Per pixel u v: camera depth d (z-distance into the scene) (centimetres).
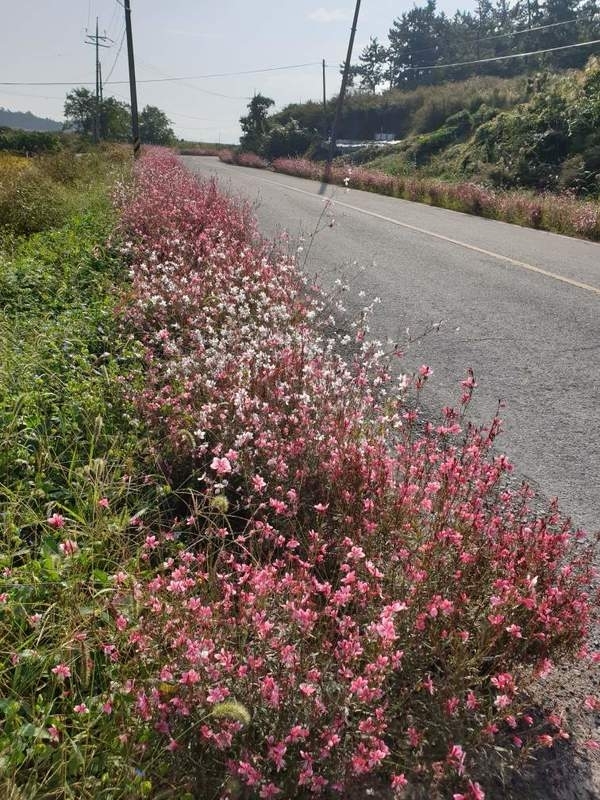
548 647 257
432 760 230
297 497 333
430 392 564
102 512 321
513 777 235
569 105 2539
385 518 307
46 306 658
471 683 247
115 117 8325
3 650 249
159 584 255
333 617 247
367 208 1998
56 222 1241
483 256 1194
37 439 380
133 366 502
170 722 221
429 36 8950
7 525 317
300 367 448
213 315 573
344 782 212
